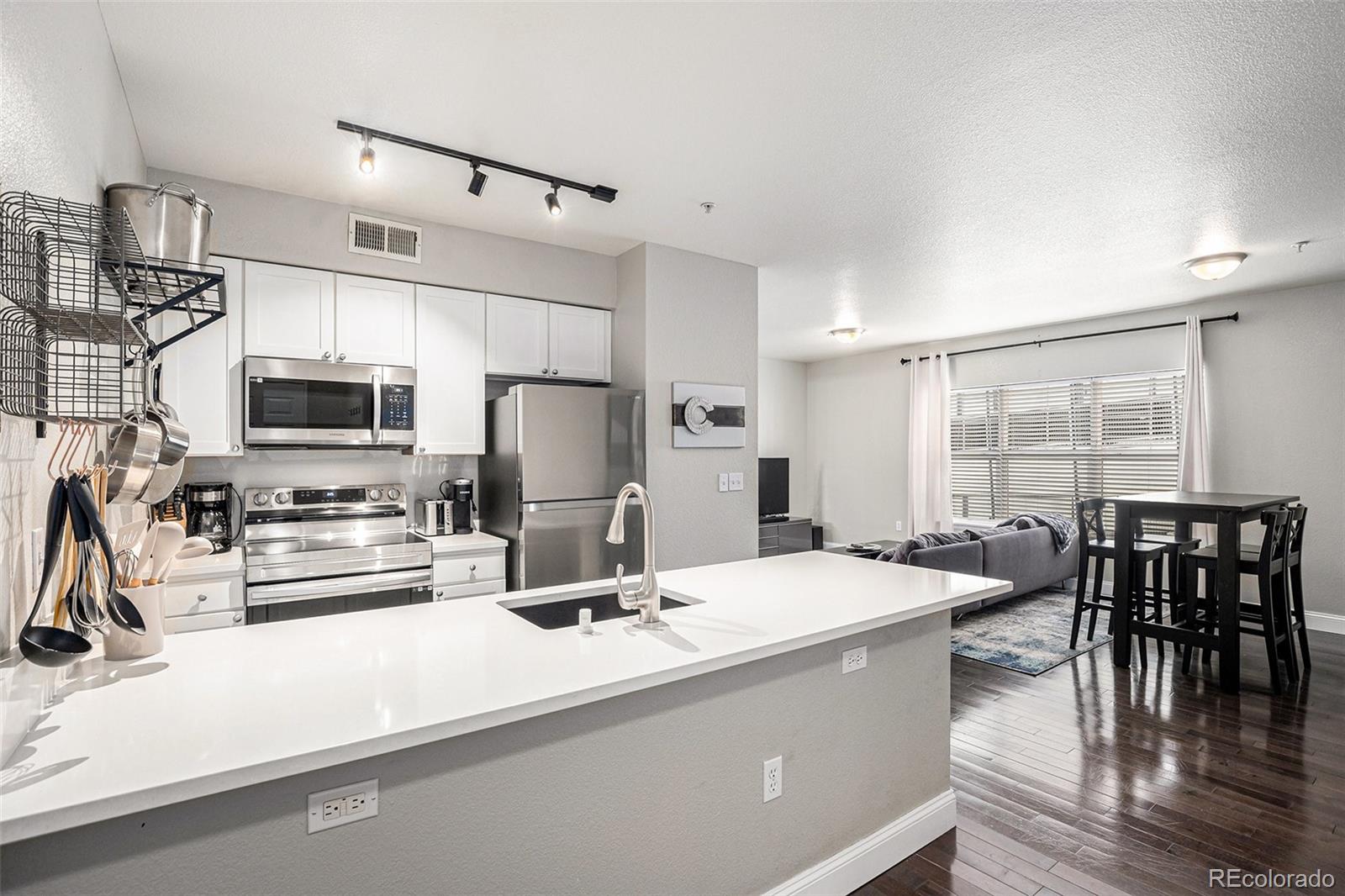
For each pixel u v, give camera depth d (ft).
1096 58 6.70
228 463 10.94
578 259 12.95
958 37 6.37
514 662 4.92
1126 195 10.20
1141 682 12.24
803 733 6.26
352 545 11.08
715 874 5.62
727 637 5.62
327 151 8.77
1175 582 14.30
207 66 6.81
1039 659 13.48
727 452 13.65
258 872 3.66
